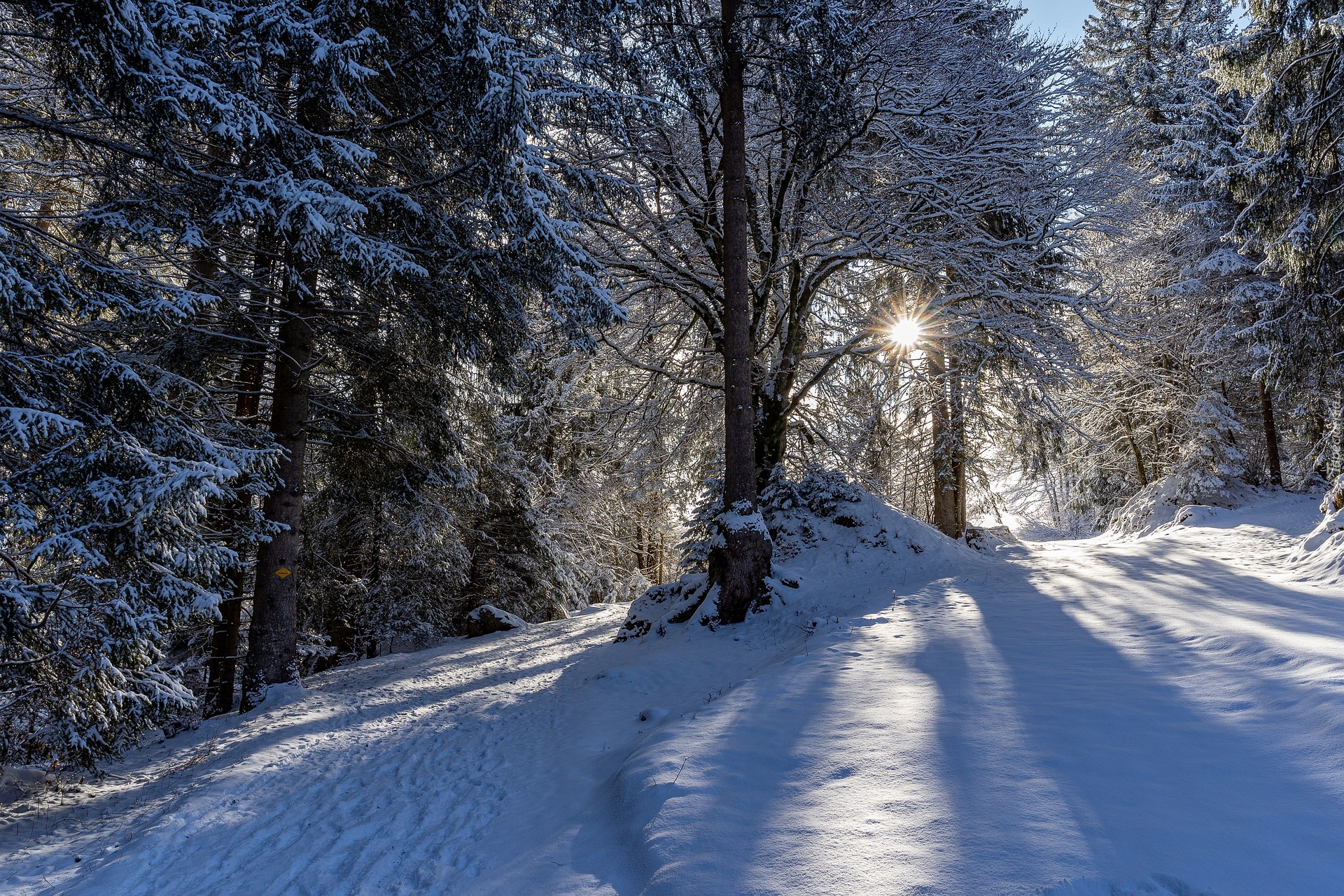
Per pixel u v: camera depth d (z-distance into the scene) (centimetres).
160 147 661
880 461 1977
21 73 802
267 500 1098
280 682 1073
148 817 571
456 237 1012
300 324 1093
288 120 765
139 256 848
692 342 1803
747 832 359
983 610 838
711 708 592
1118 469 3072
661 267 1474
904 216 1398
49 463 573
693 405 1759
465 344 1113
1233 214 2253
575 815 471
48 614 546
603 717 753
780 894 299
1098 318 1484
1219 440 2328
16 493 563
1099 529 3173
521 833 464
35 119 631
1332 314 1329
